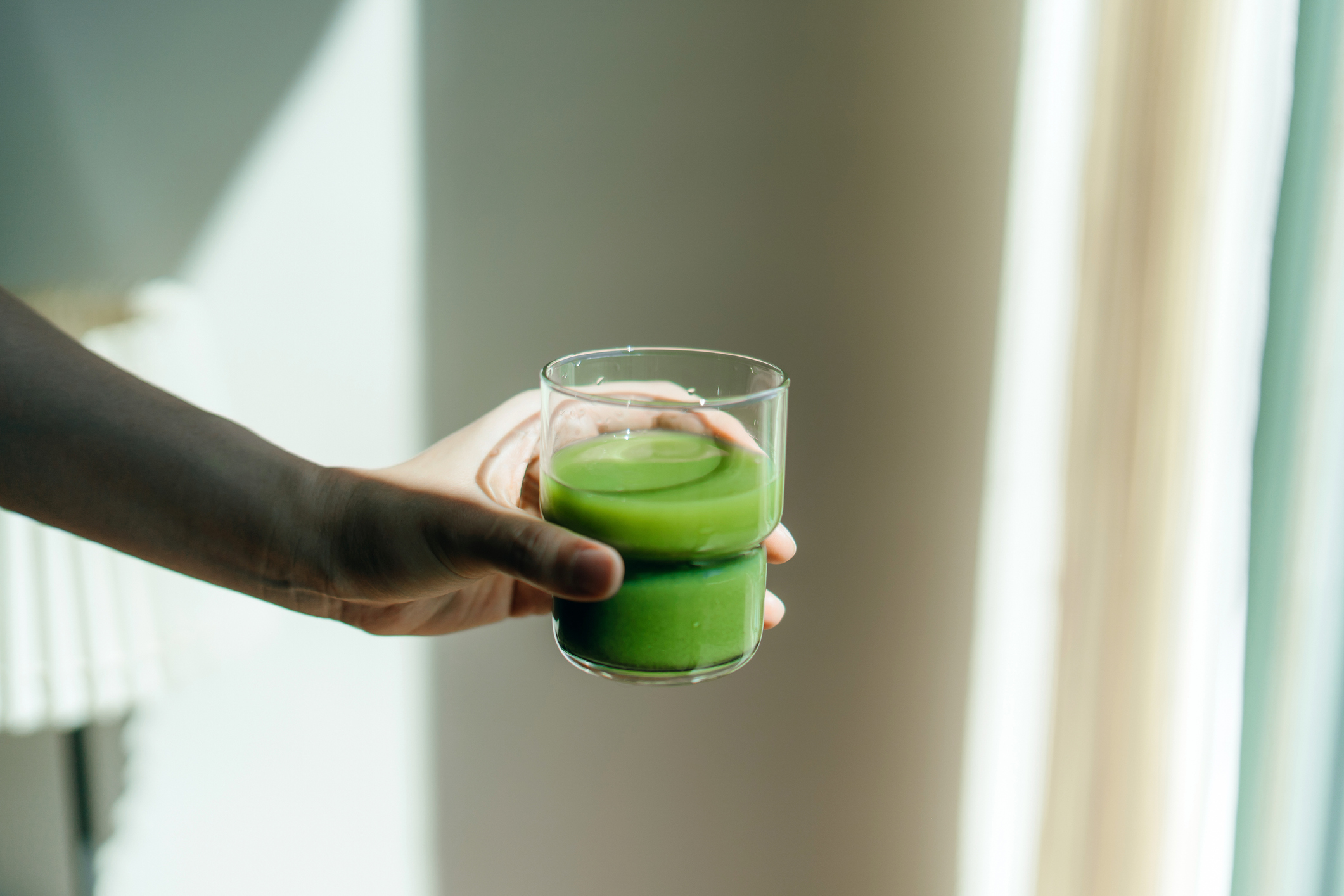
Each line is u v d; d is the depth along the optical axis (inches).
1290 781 26.4
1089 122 29.5
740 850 36.4
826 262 32.1
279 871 38.0
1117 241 28.5
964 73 31.0
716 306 32.6
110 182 32.9
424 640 35.9
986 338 32.3
